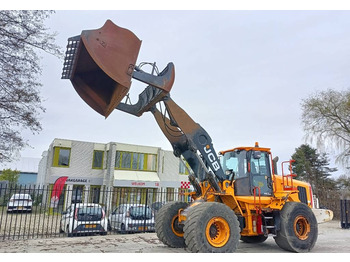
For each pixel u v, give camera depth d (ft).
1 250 23.36
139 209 38.96
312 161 115.03
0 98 26.50
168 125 24.13
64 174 80.02
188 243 19.25
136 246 25.79
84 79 21.54
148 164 88.69
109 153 82.94
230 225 20.18
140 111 23.58
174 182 89.25
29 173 138.21
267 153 25.75
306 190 28.94
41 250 23.47
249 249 25.00
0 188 36.06
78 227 34.17
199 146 22.15
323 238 33.45
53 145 80.23
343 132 71.97
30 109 28.22
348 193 70.95
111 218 39.42
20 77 27.22
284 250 24.40
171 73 20.54
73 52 20.16
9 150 28.78
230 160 26.08
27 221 50.60
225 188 22.82
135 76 19.22
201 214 19.47
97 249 24.09
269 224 24.20
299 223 24.26
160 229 24.62
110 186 79.56
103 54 17.94
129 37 18.88
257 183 24.32
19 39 26.09
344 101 71.82
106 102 21.59
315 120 75.10
